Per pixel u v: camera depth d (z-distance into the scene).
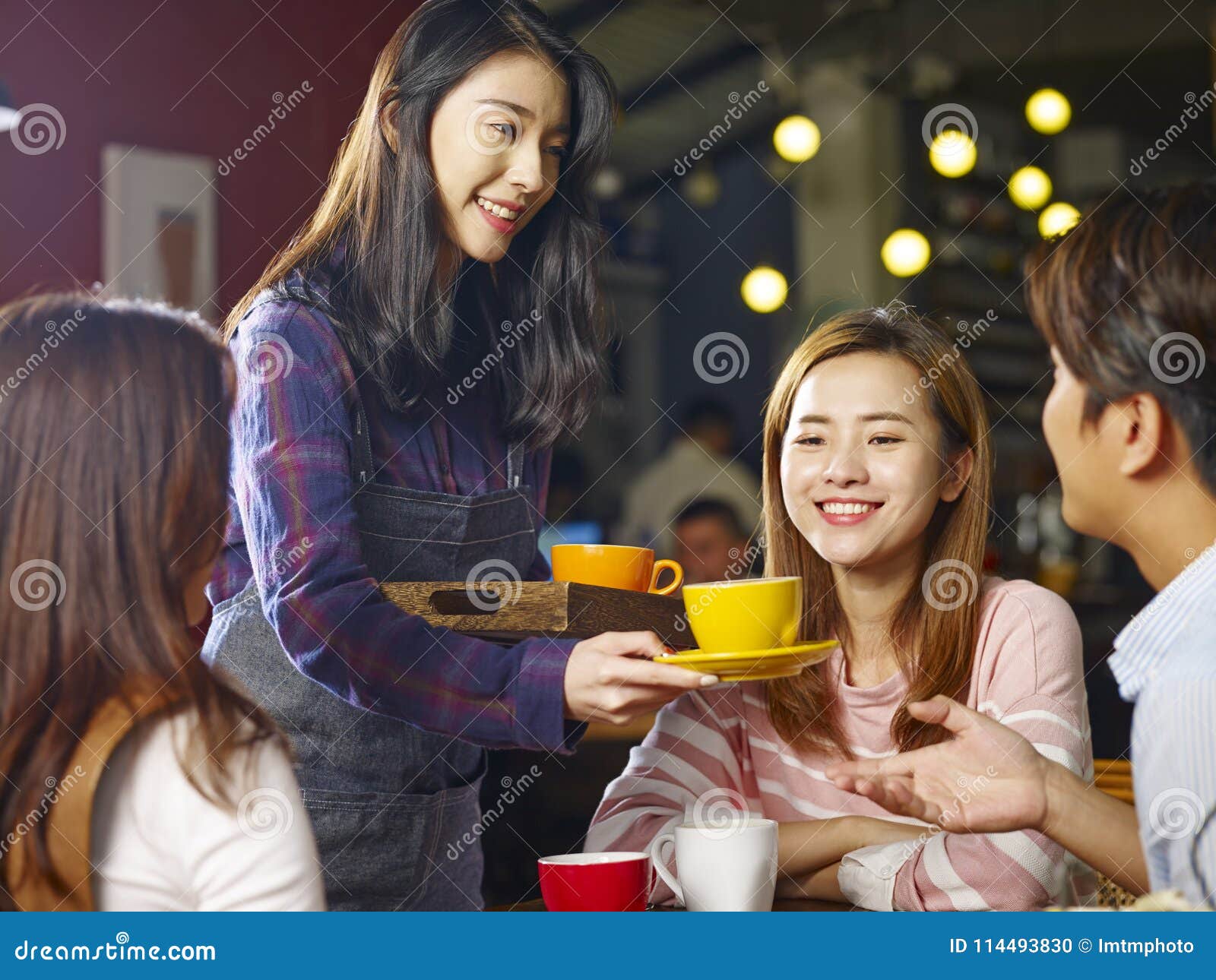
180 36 2.70
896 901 1.11
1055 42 4.90
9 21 2.49
